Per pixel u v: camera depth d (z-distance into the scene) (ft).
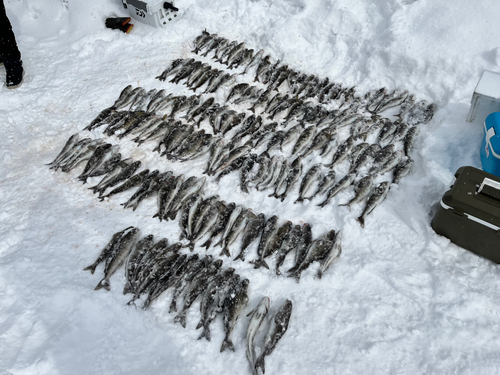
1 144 22.99
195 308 15.15
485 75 18.33
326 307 14.60
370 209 17.17
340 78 24.84
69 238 17.97
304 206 18.13
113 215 18.93
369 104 22.61
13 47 25.61
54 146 23.18
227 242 16.88
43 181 20.98
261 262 16.19
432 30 22.38
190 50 28.66
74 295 15.80
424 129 20.49
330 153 20.40
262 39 27.73
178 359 13.74
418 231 16.37
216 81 25.12
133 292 15.81
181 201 18.80
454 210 14.55
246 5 29.63
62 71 28.48
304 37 26.96
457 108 20.18
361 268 15.42
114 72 27.48
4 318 15.23
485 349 12.85
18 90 26.71
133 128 22.61
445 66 21.38
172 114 23.44
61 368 13.76
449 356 12.76
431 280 14.80
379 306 14.29
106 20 31.17
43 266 16.93
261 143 21.06
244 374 13.30
